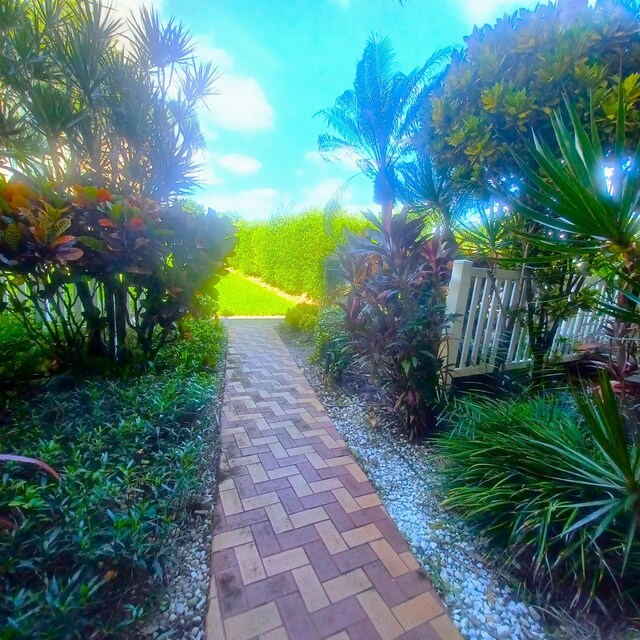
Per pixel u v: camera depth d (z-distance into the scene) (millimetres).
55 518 1337
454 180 2930
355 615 1329
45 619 1017
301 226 9367
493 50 2566
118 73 2939
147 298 2898
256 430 2756
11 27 2463
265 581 1448
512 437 1771
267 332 6312
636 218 1142
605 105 2072
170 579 1415
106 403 2314
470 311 2914
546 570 1411
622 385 2357
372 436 2725
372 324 2863
